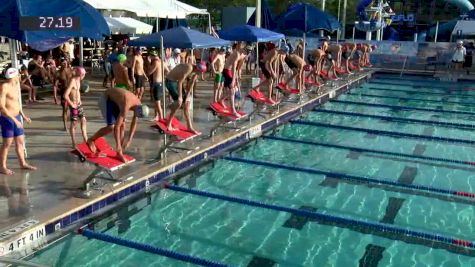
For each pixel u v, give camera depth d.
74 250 5.40
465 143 11.12
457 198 7.61
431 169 9.10
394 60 24.33
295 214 6.82
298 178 8.41
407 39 38.38
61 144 8.29
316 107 15.00
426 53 23.67
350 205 7.25
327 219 6.64
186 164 8.14
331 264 5.47
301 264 5.45
